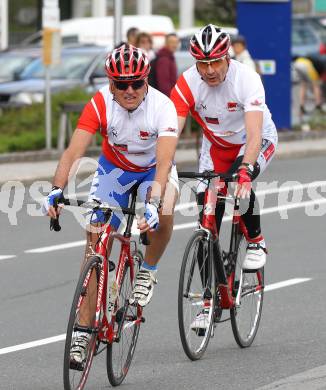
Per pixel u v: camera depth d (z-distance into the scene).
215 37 17.84
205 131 19.20
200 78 18.59
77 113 49.72
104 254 15.88
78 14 91.62
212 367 17.66
